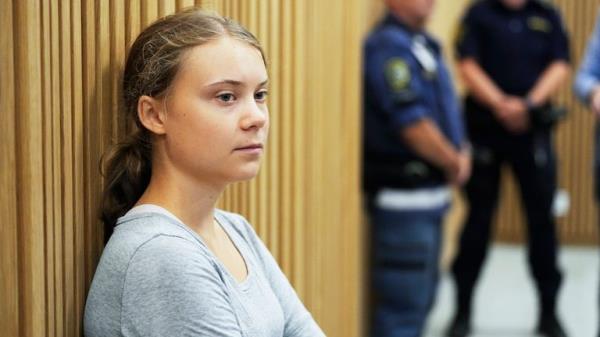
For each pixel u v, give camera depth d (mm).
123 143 1611
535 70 5258
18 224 1470
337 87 3238
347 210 3463
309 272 2904
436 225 4449
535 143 5152
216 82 1510
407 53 4207
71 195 1580
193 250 1474
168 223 1513
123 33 1706
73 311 1603
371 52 4254
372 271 4766
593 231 7590
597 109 4574
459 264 5344
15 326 1479
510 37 5223
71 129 1572
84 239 1642
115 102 1684
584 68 4812
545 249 5254
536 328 5512
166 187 1571
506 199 7746
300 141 2729
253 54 1553
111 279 1478
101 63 1643
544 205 5219
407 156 4297
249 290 1601
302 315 1794
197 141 1524
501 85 5266
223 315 1451
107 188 1633
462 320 5359
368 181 4355
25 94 1439
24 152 1452
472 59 5254
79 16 1576
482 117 5219
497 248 7699
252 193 2340
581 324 5629
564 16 7355
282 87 2555
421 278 4383
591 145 7477
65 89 1541
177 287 1430
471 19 5293
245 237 1769
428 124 4211
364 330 4785
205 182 1563
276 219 2564
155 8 1795
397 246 4363
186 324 1421
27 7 1424
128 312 1451
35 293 1482
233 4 2162
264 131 1571
